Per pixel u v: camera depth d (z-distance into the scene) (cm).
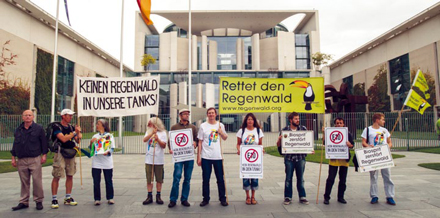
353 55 5025
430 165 988
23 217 463
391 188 530
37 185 511
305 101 630
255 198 587
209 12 5131
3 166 1049
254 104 632
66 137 530
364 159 541
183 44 5588
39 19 3098
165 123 2100
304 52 5481
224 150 1706
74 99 3800
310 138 542
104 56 4609
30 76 2953
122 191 660
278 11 5203
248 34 6159
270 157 1354
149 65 5331
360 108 4769
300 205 529
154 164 555
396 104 3931
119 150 1709
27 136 510
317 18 5334
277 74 4978
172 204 523
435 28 3256
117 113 669
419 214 466
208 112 555
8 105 2634
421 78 657
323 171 915
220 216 466
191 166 552
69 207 524
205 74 5003
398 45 3884
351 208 505
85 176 858
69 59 3691
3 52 2602
